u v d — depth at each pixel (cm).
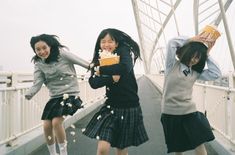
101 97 1249
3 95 433
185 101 312
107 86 281
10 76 451
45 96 612
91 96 1040
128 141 280
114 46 280
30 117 525
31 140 491
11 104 452
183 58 304
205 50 307
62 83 377
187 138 316
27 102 511
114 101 278
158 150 480
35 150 495
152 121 760
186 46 305
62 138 381
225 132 483
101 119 279
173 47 309
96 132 272
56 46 366
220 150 463
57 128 373
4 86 442
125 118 276
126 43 280
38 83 380
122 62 262
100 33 283
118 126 278
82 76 889
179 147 319
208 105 609
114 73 258
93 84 265
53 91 381
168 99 314
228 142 475
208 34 310
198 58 306
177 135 317
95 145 516
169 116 317
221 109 511
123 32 283
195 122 311
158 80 2003
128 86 278
